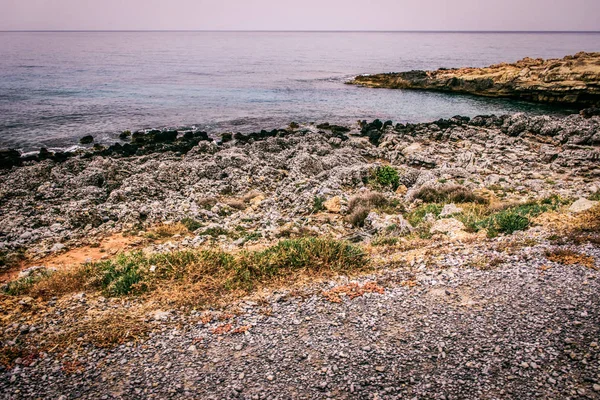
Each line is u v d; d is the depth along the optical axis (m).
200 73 98.12
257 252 11.72
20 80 77.88
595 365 6.35
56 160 31.08
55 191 22.67
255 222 17.50
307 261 10.94
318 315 8.48
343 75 98.69
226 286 9.84
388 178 22.89
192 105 58.28
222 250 13.07
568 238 11.01
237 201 20.45
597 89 55.88
